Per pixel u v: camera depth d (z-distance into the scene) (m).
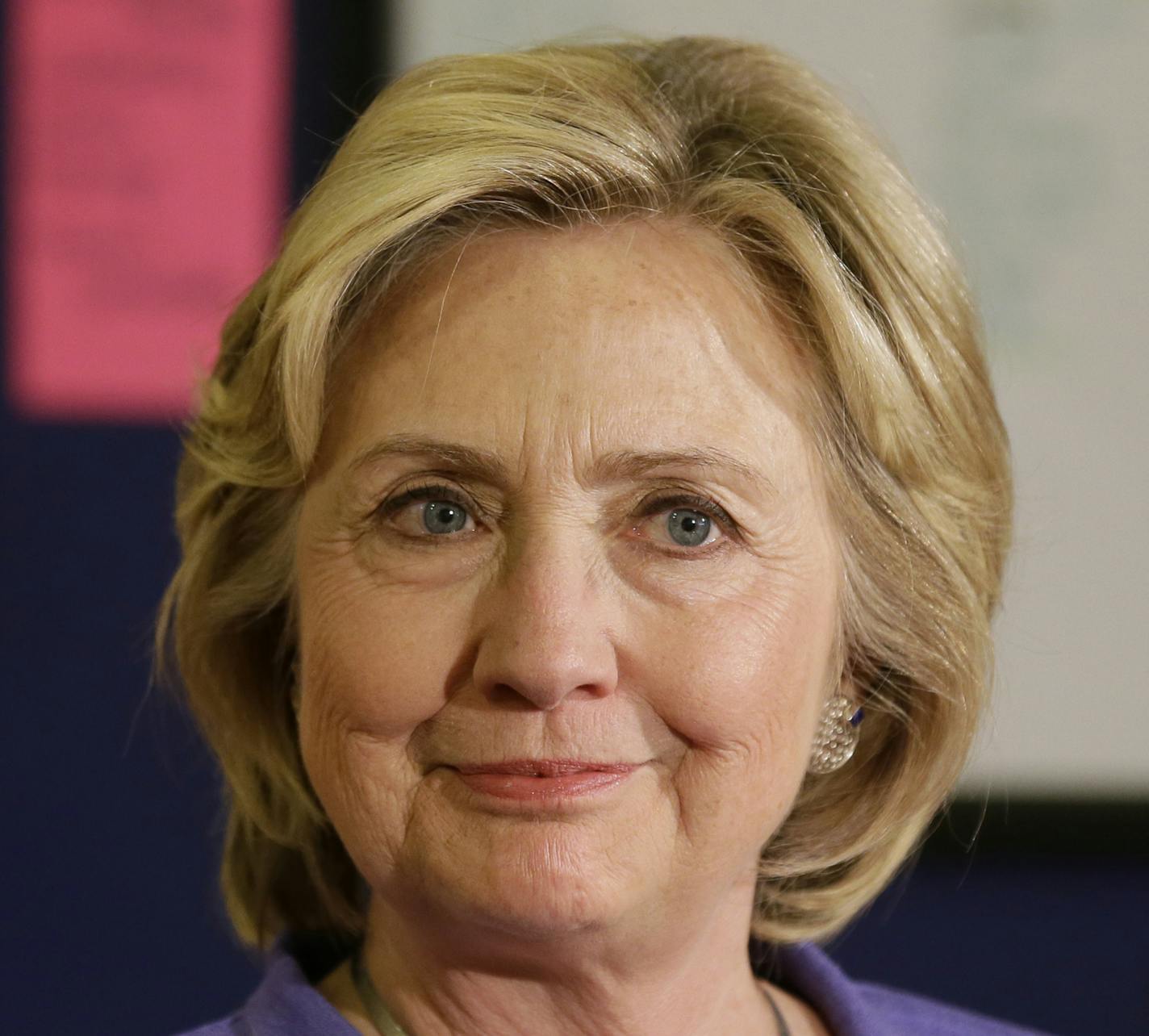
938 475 2.35
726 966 2.34
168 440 4.21
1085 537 4.14
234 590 2.42
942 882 4.25
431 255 2.12
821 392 2.22
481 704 2.03
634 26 4.04
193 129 4.14
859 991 2.83
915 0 4.08
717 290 2.14
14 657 4.18
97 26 4.11
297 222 2.26
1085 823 4.16
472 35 4.04
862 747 2.54
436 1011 2.26
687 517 2.08
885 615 2.38
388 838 2.09
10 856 4.17
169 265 4.16
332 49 4.12
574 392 2.03
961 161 4.10
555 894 2.01
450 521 2.08
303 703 2.20
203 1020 4.21
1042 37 4.09
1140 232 4.12
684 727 2.05
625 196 2.14
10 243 4.12
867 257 2.29
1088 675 4.14
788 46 4.06
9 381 4.15
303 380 2.11
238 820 2.67
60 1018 4.18
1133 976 4.29
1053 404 4.13
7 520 4.16
